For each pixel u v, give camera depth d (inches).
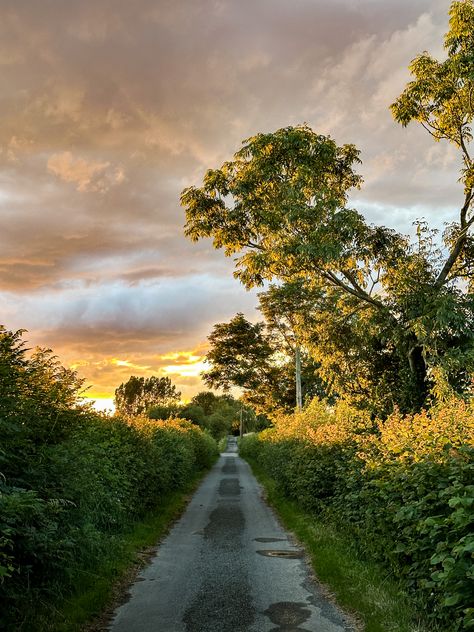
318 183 784.9
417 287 696.4
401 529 273.0
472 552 178.4
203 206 824.3
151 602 269.3
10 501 194.5
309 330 869.2
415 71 735.1
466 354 629.9
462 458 227.6
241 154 788.0
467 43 695.7
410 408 711.7
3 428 236.4
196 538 448.1
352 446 439.5
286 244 717.3
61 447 286.0
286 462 699.4
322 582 303.6
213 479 1098.7
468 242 729.6
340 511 412.2
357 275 783.7
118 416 557.3
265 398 1653.5
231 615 248.4
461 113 733.3
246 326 1675.7
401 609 230.8
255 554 382.3
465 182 706.2
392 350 780.6
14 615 209.5
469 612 173.3
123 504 426.6
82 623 233.5
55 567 253.1
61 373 311.4
